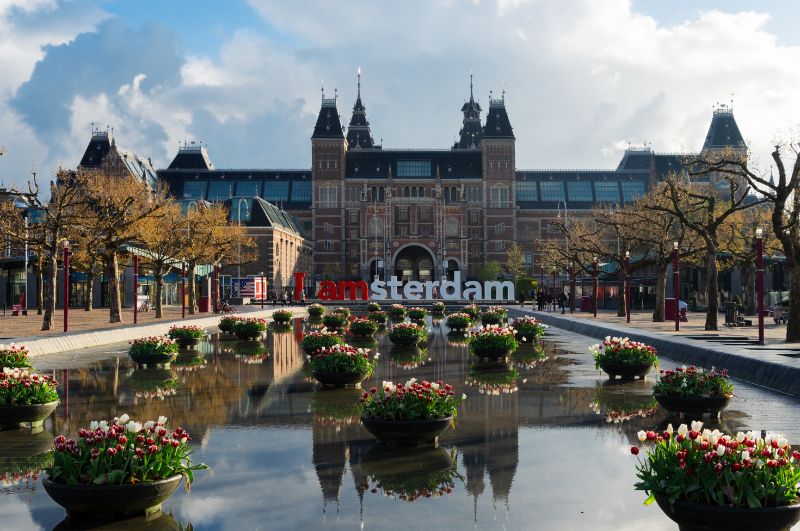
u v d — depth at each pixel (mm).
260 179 161625
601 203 145250
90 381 22156
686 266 68125
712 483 8102
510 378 22641
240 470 11734
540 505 9906
